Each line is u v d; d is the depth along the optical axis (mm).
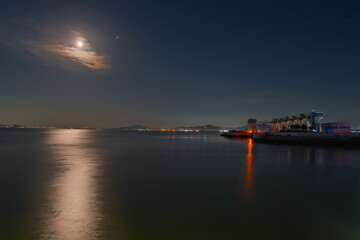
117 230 8820
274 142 66000
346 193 14000
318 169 22453
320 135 61344
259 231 8922
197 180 17328
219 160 29016
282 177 18562
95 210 10805
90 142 65562
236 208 11305
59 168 21828
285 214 10617
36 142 60969
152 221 9664
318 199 12797
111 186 15234
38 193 13414
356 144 55875
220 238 8336
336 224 9586
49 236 8312
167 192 13977
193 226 9258
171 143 66062
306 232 8875
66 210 10758
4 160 27203
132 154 35312
